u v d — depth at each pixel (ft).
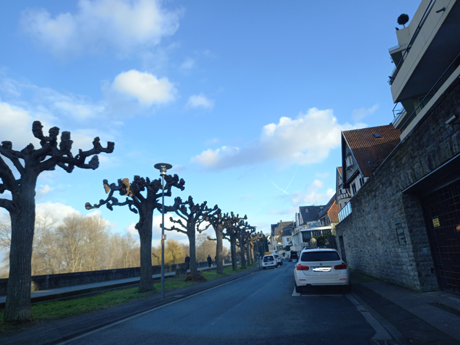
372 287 35.99
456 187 23.04
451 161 20.20
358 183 100.22
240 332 20.08
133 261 230.27
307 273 35.14
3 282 50.78
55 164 34.86
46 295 43.52
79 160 36.68
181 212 80.33
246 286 50.67
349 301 29.76
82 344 19.97
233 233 128.36
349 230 66.08
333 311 25.31
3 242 122.72
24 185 32.09
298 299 32.60
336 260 35.47
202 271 113.60
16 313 29.27
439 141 21.02
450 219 24.41
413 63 41.81
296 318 23.36
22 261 30.45
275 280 58.23
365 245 50.47
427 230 28.40
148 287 52.21
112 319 28.73
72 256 157.48
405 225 29.25
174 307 33.47
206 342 18.24
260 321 23.03
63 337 22.39
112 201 53.16
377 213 40.27
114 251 210.79
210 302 35.04
